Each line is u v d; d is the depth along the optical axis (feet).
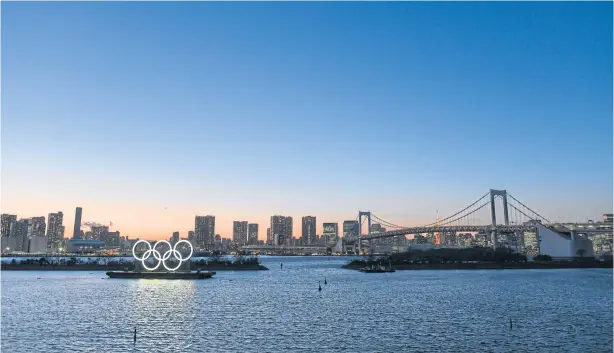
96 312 234.17
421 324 200.85
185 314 228.22
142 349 155.53
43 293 327.67
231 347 158.61
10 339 169.37
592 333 180.96
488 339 170.60
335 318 216.95
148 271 507.71
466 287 387.55
